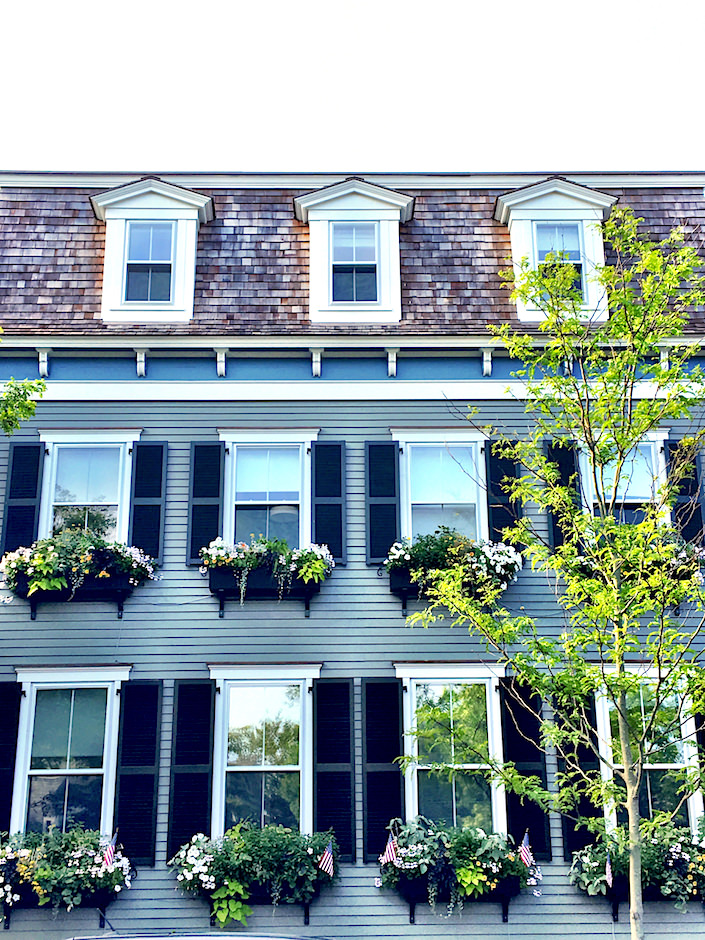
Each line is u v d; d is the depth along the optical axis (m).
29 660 15.56
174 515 16.31
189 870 14.38
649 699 15.32
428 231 18.03
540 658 14.53
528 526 14.22
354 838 14.96
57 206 18.09
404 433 16.73
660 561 14.54
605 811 15.04
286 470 16.62
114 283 17.36
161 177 18.28
